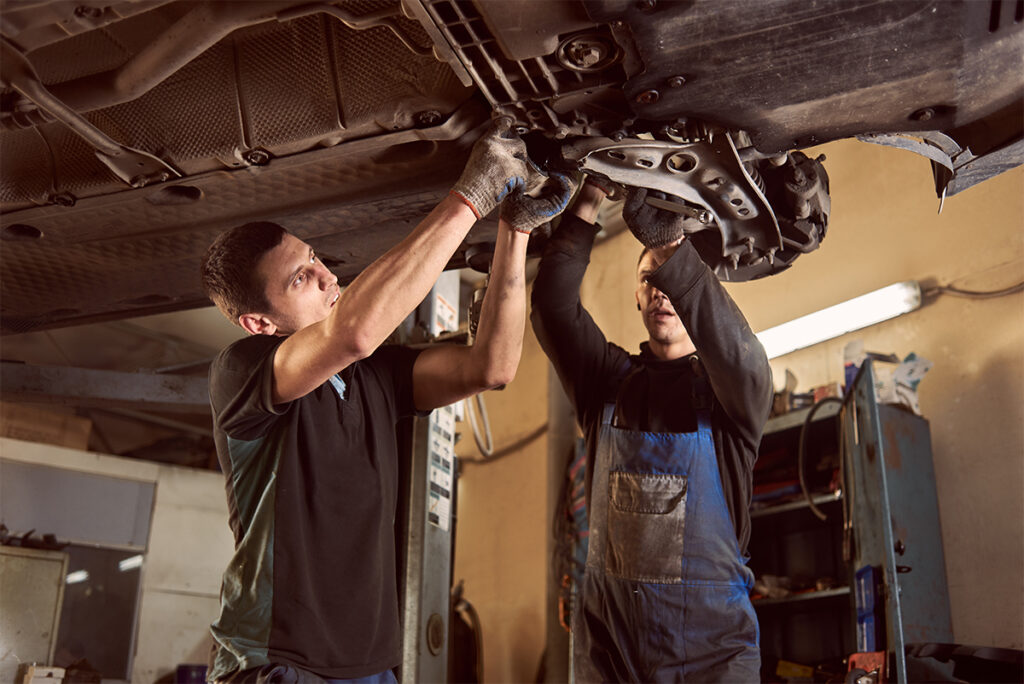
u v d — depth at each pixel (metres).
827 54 1.29
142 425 6.80
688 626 1.81
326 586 1.41
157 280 2.19
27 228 1.97
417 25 1.48
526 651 5.17
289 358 1.39
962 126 1.46
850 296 4.01
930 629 3.28
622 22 1.25
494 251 1.79
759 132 1.45
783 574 3.96
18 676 3.43
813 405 3.41
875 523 2.91
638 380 2.05
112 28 1.63
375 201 1.82
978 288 3.56
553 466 5.24
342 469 1.50
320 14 1.59
